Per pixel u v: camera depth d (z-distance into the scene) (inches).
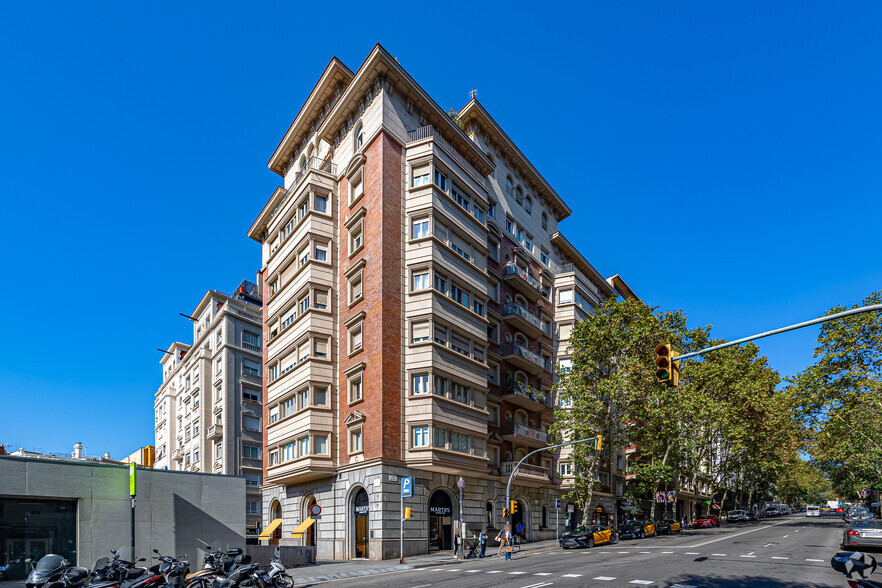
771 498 4872.0
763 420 2160.4
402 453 1181.7
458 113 1659.7
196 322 2559.1
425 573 837.2
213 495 905.5
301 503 1393.9
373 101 1362.0
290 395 1390.3
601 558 961.5
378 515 1115.9
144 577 531.5
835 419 1610.5
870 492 2239.2
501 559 1048.2
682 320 1675.7
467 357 1328.7
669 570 751.7
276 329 1557.6
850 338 1507.1
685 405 1583.4
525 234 1863.9
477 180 1510.8
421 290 1257.4
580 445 1510.8
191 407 2345.0
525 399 1556.3
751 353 2185.0
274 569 606.2
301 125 1673.2
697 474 2325.3
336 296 1401.3
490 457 1453.0
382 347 1195.3
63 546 756.6
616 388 1469.0
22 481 729.0
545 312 1883.6
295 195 1505.9
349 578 816.3
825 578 660.7
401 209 1322.6
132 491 800.3
